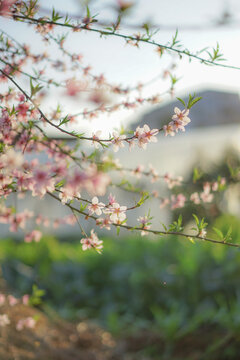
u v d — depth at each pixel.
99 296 4.81
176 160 10.62
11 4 1.71
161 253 4.90
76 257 5.45
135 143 1.75
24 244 5.91
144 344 3.62
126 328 4.02
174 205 2.94
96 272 5.02
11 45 2.28
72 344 3.58
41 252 5.34
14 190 1.66
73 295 4.78
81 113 2.23
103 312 4.48
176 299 4.10
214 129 10.02
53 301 4.73
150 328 3.85
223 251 3.94
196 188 3.06
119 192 6.96
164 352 3.42
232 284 3.81
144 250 5.14
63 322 4.13
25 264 5.29
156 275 4.27
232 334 3.10
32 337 3.36
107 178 1.24
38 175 1.41
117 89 2.47
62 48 2.26
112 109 2.35
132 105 2.46
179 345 3.41
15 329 3.35
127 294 4.61
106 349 3.60
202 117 13.83
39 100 2.01
